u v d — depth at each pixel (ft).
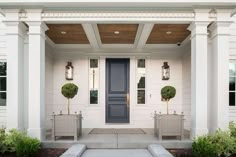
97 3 17.95
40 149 18.06
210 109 20.13
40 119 18.74
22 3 17.85
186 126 26.63
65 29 22.57
